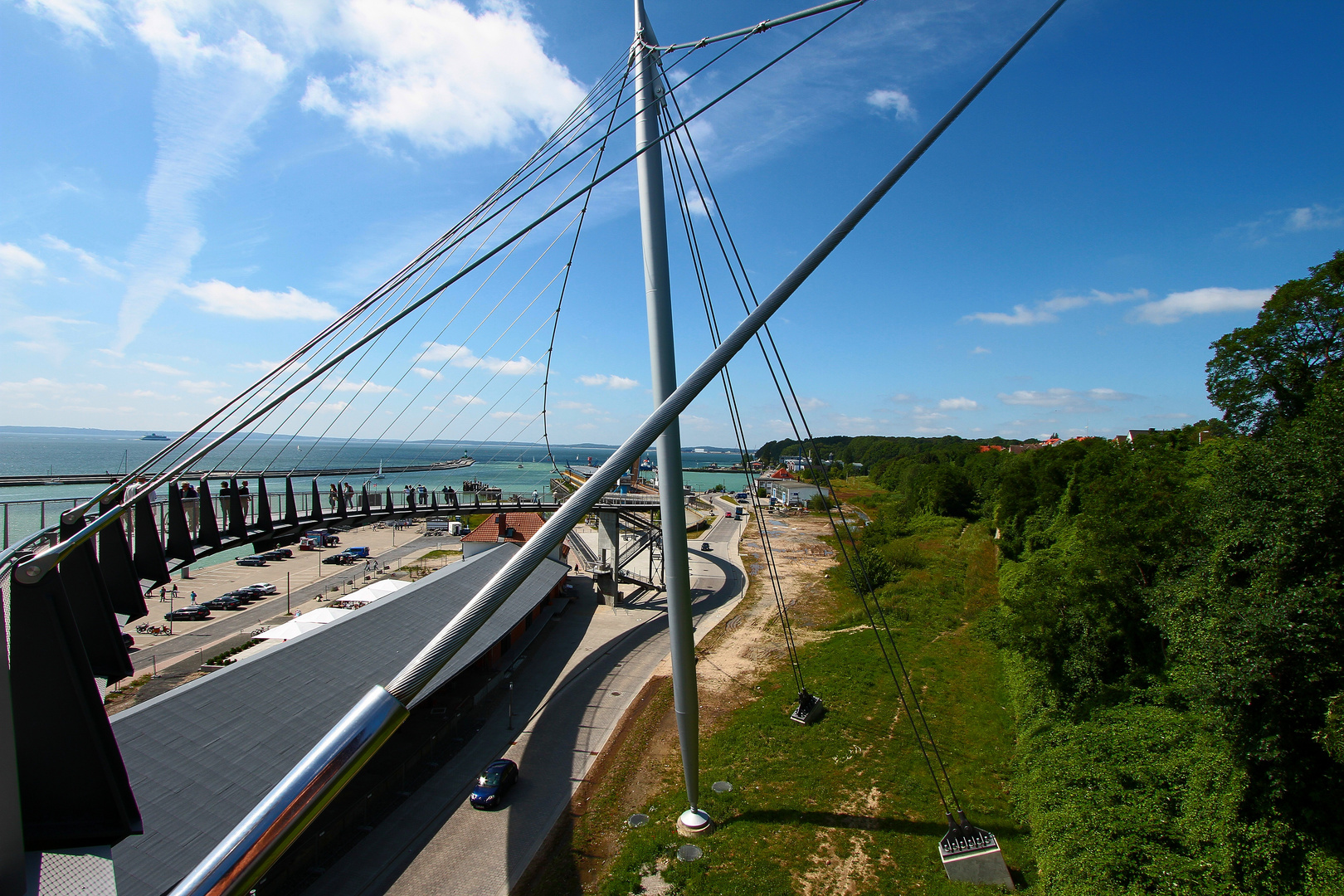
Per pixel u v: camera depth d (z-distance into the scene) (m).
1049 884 18.22
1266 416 30.80
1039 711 28.09
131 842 16.83
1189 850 17.38
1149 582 26.66
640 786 26.55
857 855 21.27
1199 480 31.95
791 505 134.25
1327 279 28.00
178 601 62.34
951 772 26.14
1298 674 15.82
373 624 33.06
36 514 32.94
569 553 73.50
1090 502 31.20
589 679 38.91
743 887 19.89
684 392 7.82
